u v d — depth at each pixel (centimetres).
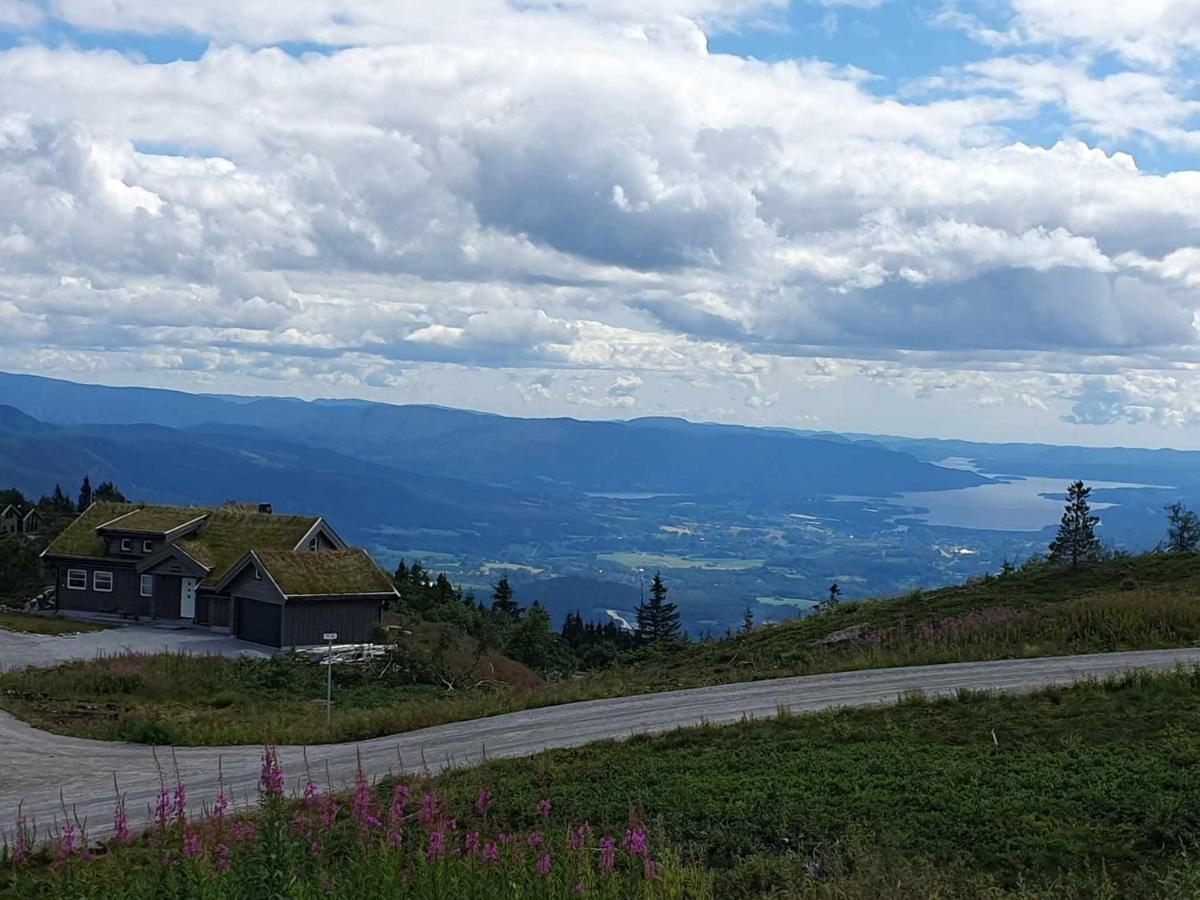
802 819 1551
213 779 2289
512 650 6656
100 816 1983
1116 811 1502
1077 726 1980
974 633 3322
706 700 2775
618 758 2070
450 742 2531
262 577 5275
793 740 2072
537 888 1072
